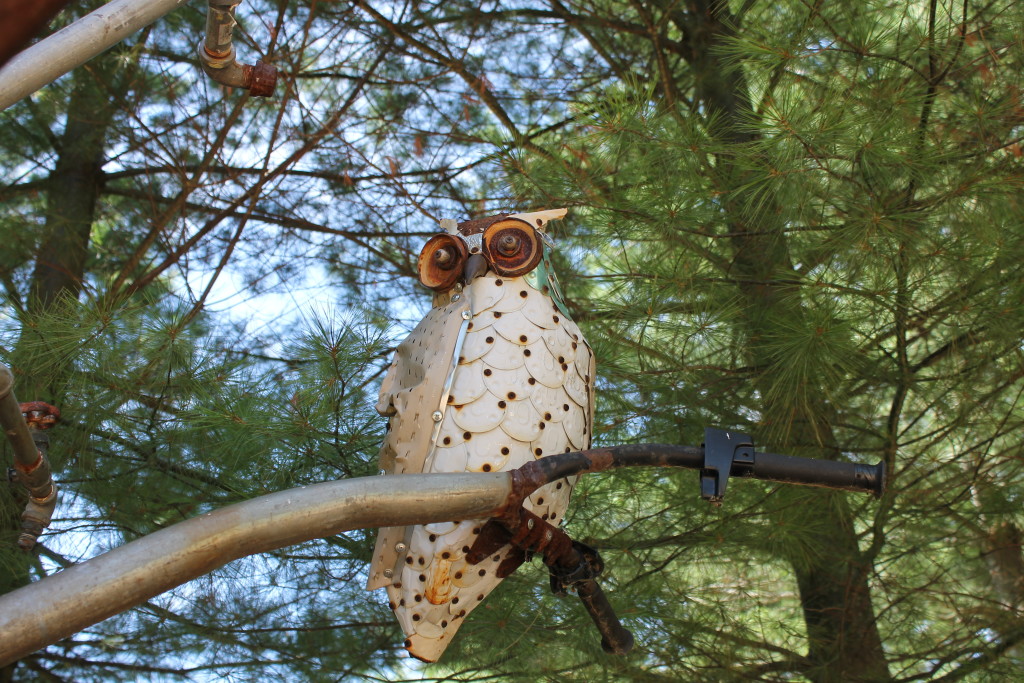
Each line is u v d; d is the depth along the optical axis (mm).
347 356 2785
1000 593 3719
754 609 3697
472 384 1729
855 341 3240
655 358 3271
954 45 2963
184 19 4457
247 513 1398
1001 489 3246
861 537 3506
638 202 2955
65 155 4504
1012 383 3170
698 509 3234
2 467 2973
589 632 3043
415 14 4449
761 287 3270
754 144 2863
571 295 3785
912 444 3387
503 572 1716
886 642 3615
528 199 3158
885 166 2795
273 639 3469
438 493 1510
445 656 3188
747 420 3270
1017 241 2871
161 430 2971
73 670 3596
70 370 2902
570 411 1797
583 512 3170
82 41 1549
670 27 4309
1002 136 2928
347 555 3262
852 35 3033
